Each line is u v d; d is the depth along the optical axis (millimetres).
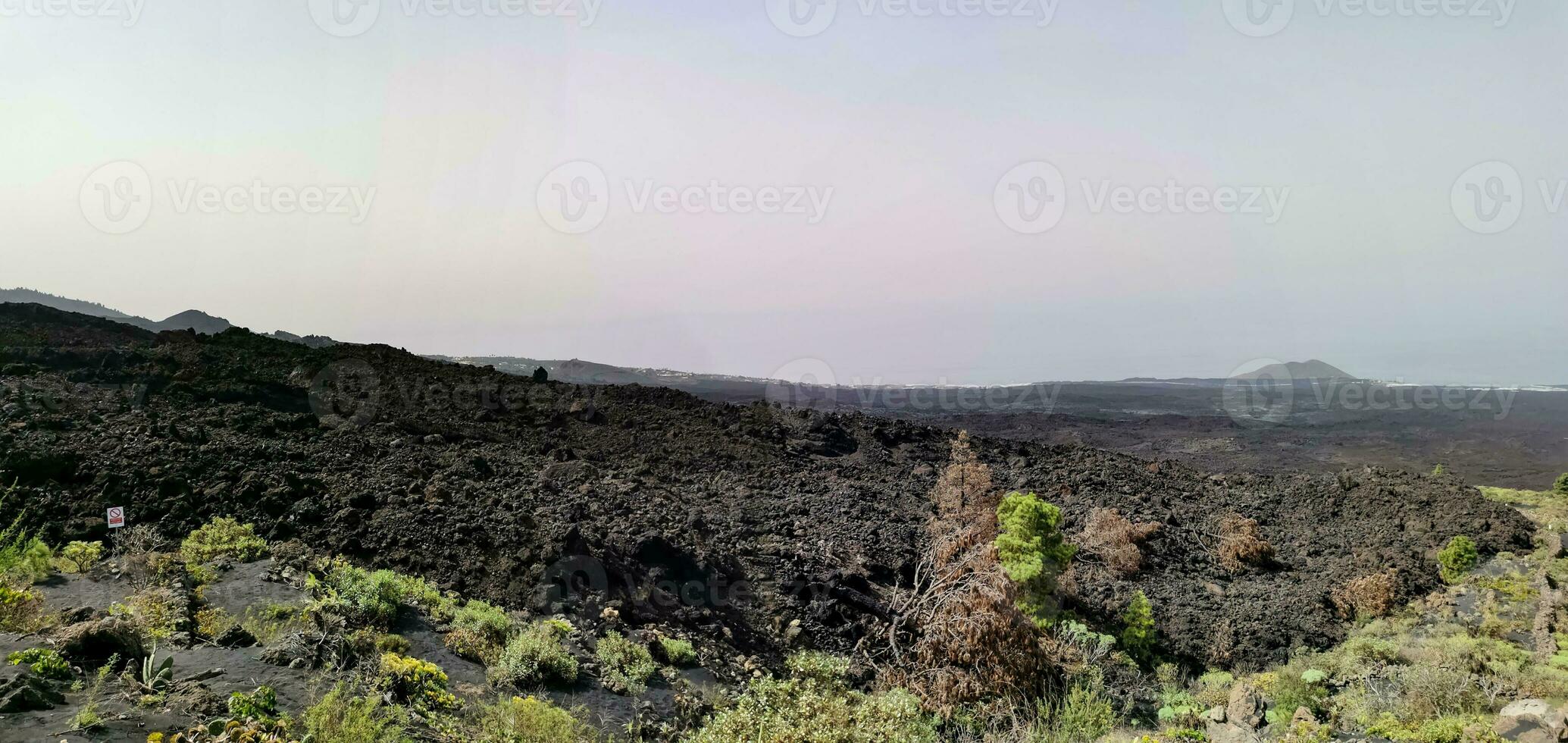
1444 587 20719
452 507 15367
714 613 14422
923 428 32344
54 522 12195
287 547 12430
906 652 14641
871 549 18828
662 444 24859
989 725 12914
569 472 19656
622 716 9711
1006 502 16859
